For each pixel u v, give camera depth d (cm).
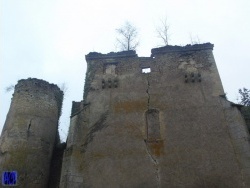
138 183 1452
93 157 1566
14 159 1773
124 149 1573
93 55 2023
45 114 2044
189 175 1436
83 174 1509
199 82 1777
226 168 1431
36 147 1875
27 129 1908
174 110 1677
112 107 1748
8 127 1914
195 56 1905
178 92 1750
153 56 1959
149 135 1614
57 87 2248
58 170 1947
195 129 1584
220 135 1541
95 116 1725
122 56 1992
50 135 2002
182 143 1545
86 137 1644
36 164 1820
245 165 1420
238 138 1512
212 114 1627
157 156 1522
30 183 1747
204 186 1396
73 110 1847
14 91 2134
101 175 1499
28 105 2011
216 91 1717
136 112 1706
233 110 1609
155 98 1747
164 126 1623
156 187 1427
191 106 1677
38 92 2097
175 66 1878
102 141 1620
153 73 1870
